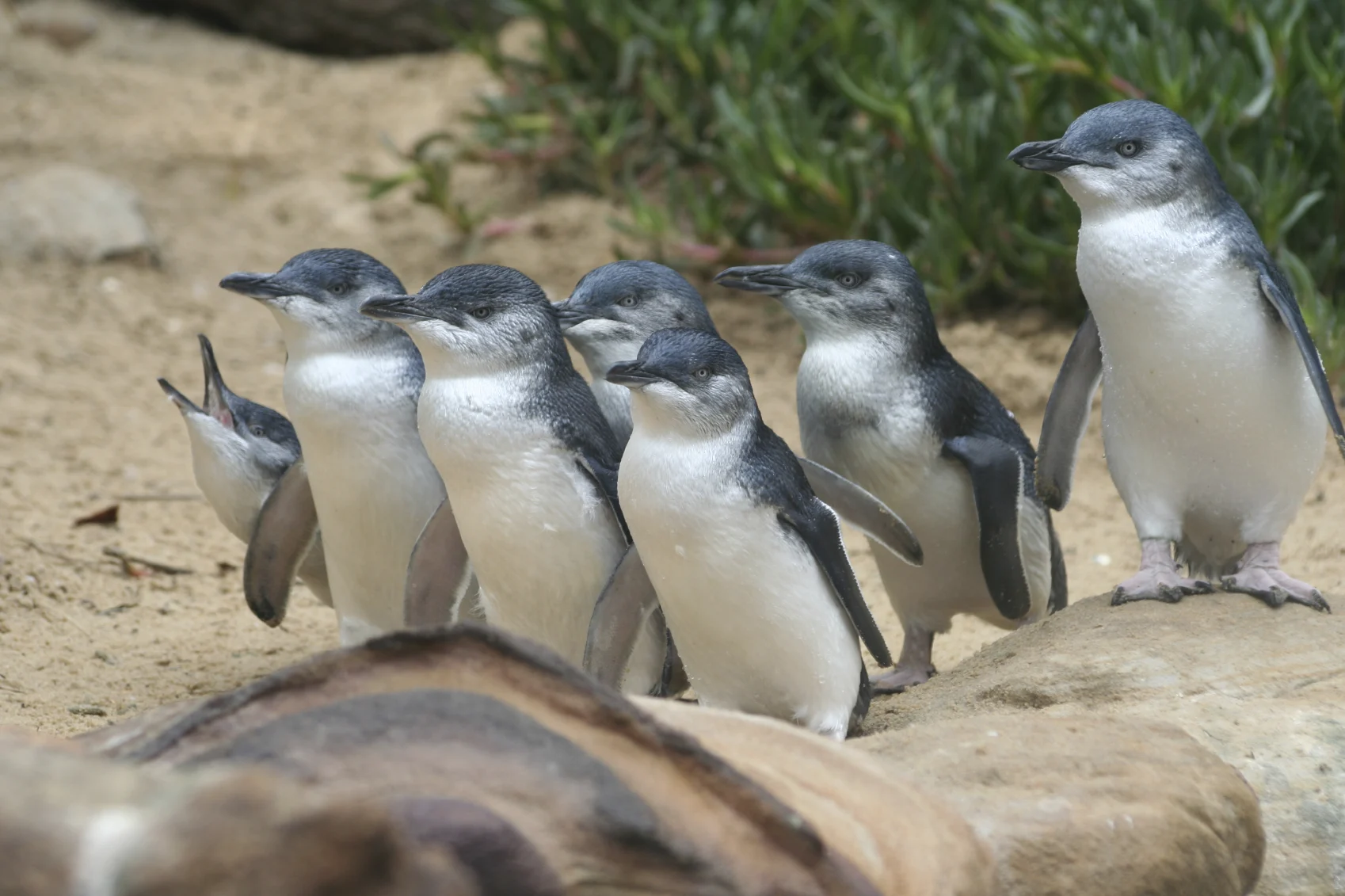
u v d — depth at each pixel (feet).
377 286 32.30
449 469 29.84
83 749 18.12
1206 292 28.94
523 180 72.23
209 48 85.81
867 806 18.78
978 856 19.03
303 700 17.33
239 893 10.59
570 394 30.25
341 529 32.89
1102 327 30.27
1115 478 31.78
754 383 57.00
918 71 61.98
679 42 66.54
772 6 68.03
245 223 70.59
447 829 13.67
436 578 31.78
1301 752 24.82
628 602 29.17
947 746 22.21
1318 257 54.70
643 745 16.71
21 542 41.88
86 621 38.32
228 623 39.55
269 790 11.05
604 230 67.00
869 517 30.35
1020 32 55.31
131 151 74.74
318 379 31.91
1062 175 29.63
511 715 16.61
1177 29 57.98
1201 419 29.89
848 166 59.62
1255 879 22.04
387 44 85.76
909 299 33.88
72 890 10.51
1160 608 30.45
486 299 29.48
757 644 28.19
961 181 58.39
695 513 27.32
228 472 35.81
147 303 62.69
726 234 61.72
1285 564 42.37
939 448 33.53
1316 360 28.30
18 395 53.31
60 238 64.44
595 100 71.87
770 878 15.80
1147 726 22.95
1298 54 53.62
